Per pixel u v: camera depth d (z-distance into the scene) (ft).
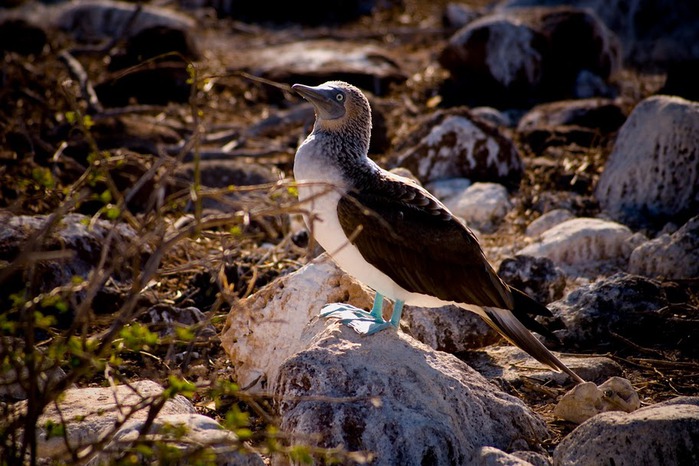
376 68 86.89
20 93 69.51
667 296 42.01
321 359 28.53
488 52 81.46
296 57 89.86
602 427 26.96
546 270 43.24
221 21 109.09
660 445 25.81
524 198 57.57
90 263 40.65
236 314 34.37
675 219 52.90
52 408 28.02
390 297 32.30
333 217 31.19
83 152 60.34
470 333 37.76
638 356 37.60
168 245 22.90
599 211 55.52
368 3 117.19
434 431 26.78
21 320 22.84
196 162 23.40
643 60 96.48
